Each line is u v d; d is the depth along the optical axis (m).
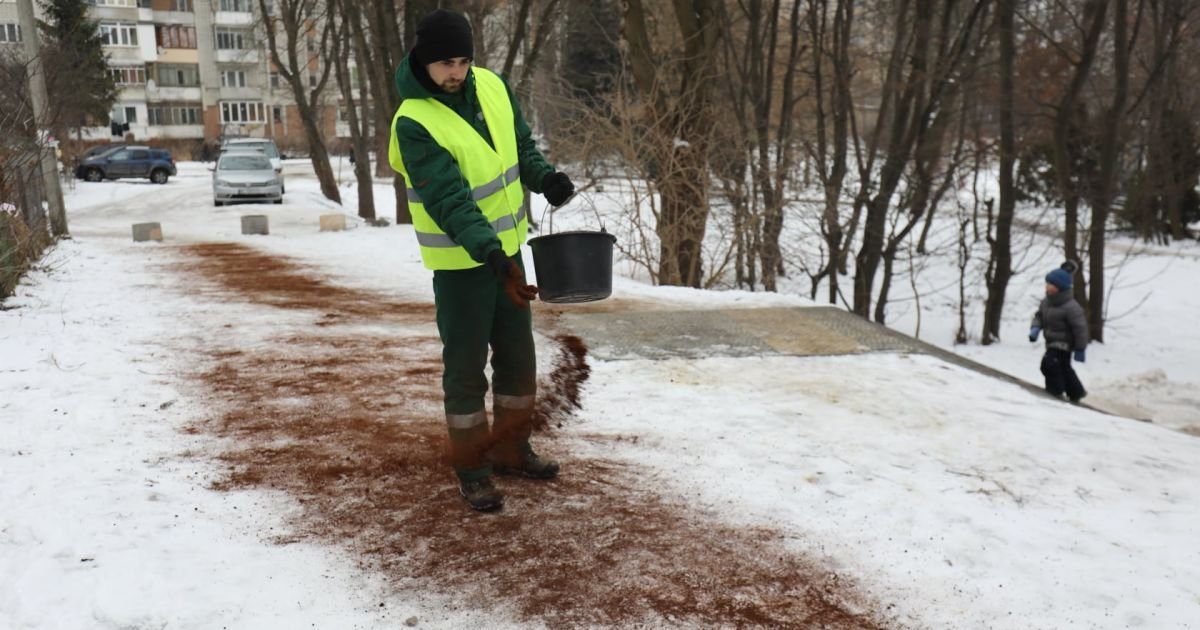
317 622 2.88
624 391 5.59
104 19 65.19
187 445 4.55
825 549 3.44
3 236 9.56
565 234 3.50
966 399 5.56
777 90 26.41
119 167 39.56
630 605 3.02
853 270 25.00
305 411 5.17
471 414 3.71
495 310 3.77
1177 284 22.69
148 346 6.91
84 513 3.64
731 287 15.95
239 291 10.11
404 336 7.46
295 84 28.03
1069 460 4.48
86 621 2.84
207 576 3.15
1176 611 2.99
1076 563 3.35
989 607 3.02
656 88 14.66
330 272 12.18
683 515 3.73
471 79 3.53
